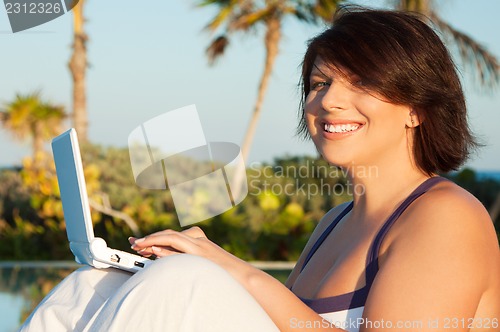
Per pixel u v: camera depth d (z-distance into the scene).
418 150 1.85
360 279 1.75
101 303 1.67
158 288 1.49
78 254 1.88
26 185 13.54
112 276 1.74
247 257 12.30
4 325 6.45
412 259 1.63
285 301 1.62
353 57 1.78
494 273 1.68
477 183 14.07
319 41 1.86
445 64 1.85
